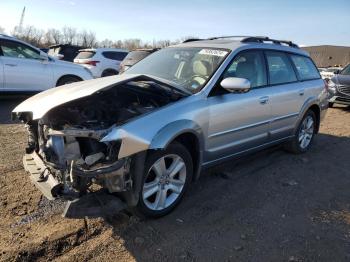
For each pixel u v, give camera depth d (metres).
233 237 3.66
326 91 6.82
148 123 3.56
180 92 4.14
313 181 5.24
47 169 3.52
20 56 9.98
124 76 4.09
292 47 6.28
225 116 4.44
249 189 4.81
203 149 4.24
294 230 3.86
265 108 5.14
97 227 3.68
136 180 3.47
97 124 3.48
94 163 3.30
